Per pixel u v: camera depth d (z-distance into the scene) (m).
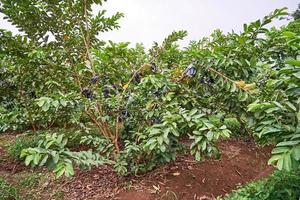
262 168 4.90
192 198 3.72
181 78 3.74
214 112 3.73
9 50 3.96
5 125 5.68
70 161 2.54
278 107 2.26
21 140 5.19
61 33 4.22
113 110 3.94
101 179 3.98
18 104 5.38
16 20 4.02
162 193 3.68
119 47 3.98
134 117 3.99
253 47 3.62
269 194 3.21
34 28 4.11
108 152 3.81
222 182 4.20
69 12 4.26
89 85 4.05
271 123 2.31
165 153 3.62
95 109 3.88
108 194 3.66
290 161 2.03
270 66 3.52
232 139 5.77
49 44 4.19
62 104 3.18
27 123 5.70
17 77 4.77
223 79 3.48
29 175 4.21
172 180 3.95
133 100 3.84
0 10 3.92
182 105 3.73
